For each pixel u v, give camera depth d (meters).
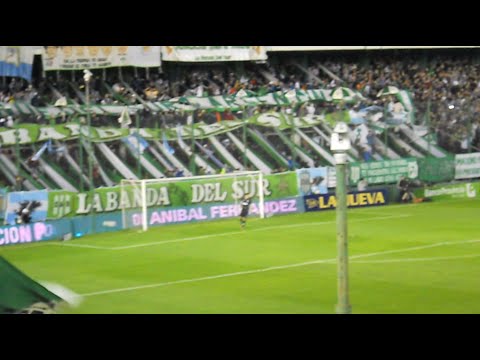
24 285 21.30
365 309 21.27
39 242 35.56
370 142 48.09
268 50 49.66
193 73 52.31
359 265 28.00
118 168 43.91
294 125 47.12
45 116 42.16
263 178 42.38
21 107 41.72
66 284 26.06
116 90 48.38
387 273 26.45
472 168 49.53
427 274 26.19
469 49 60.81
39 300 21.44
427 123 48.62
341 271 18.78
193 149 43.03
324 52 56.84
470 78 59.47
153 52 45.81
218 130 46.03
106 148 43.88
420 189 46.91
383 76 57.41
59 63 42.91
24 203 36.34
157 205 39.16
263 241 33.97
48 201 36.94
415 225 37.62
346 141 18.12
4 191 37.59
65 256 31.73
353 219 40.19
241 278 26.28
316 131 49.28
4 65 41.06
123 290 24.83
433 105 50.00
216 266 28.52
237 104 48.84
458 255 29.67
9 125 42.75
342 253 18.70
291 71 55.59
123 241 35.00
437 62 60.81
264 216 41.69
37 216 36.62
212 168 46.56
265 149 47.88
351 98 51.12
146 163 44.59
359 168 45.38
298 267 27.98
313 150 48.50
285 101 50.06
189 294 24.00
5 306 20.84
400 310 21.11
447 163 48.47
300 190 43.59
